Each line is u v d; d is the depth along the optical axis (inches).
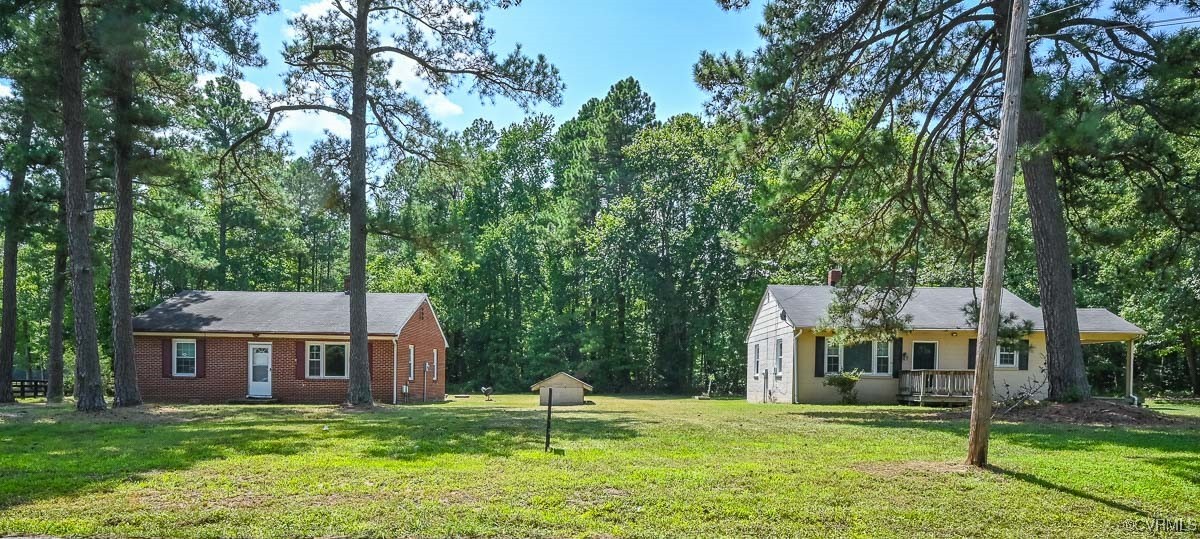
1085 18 570.9
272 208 901.8
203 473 326.6
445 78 800.3
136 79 749.3
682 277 1690.5
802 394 973.2
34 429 524.7
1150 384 1451.8
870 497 286.8
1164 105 540.1
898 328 736.3
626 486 299.4
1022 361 966.4
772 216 658.2
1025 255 705.0
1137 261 728.3
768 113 584.7
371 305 1120.8
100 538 231.5
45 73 682.2
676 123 1720.0
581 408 786.8
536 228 1847.9
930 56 625.0
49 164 879.7
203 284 1667.1
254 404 912.3
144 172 732.0
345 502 273.1
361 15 759.1
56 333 991.0
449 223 778.2
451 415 637.9
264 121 807.7
